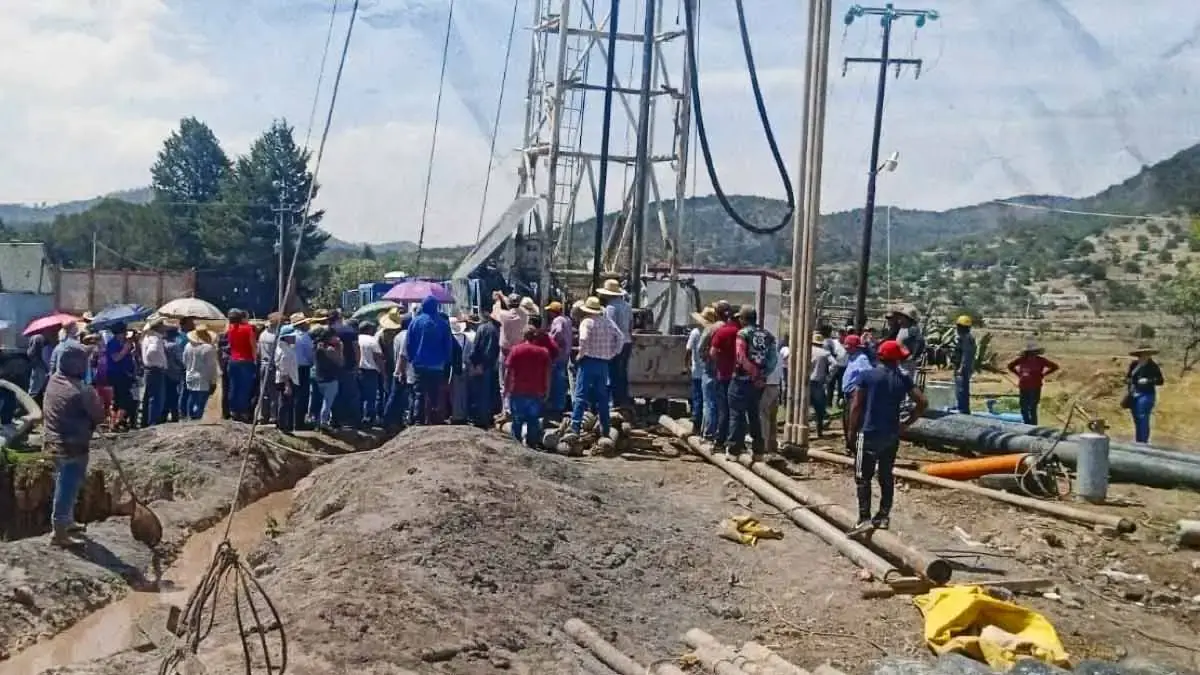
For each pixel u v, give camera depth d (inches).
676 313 970.1
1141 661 362.6
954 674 329.7
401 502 457.1
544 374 663.8
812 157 680.4
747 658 346.9
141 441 666.8
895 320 814.5
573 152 1021.8
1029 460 651.5
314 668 290.2
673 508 548.7
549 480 542.3
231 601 355.9
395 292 1133.1
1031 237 2603.3
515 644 339.0
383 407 789.2
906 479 660.7
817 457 697.6
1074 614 430.9
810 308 689.6
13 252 1941.4
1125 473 698.8
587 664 334.6
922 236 3061.0
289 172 2524.6
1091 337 1786.4
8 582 409.7
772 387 685.3
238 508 596.4
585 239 1171.9
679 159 942.4
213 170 3326.8
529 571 407.5
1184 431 1115.9
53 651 378.3
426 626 332.8
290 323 775.1
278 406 734.5
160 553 490.0
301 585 363.9
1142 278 1926.7
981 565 485.4
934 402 1200.2
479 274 1048.8
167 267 3134.8
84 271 1865.2
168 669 274.8
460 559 398.6
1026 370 818.2
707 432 693.9
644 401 842.2
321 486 572.7
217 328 1328.7
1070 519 579.5
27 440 692.7
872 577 449.7
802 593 433.1
